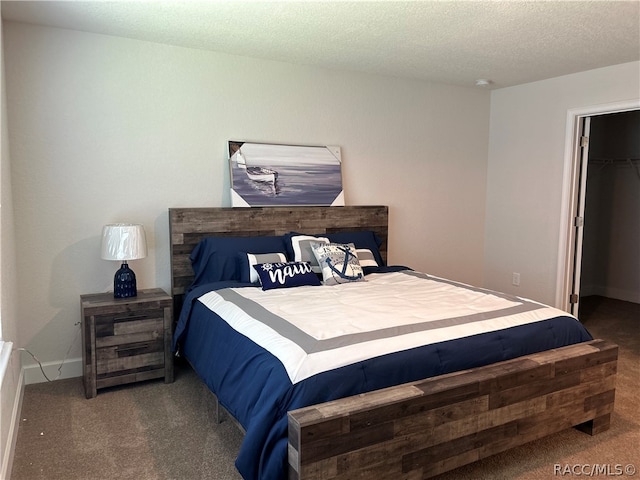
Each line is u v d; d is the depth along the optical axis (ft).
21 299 10.66
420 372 7.23
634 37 10.98
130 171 11.65
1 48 8.76
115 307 10.33
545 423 8.01
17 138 10.36
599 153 19.69
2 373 6.66
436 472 6.97
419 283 11.69
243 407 7.23
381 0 8.95
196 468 7.64
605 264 19.90
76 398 10.15
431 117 16.08
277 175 13.26
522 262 16.44
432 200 16.44
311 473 5.94
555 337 8.78
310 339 7.36
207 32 10.82
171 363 10.99
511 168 16.66
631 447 8.39
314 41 11.40
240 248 12.11
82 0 8.99
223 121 12.66
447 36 10.96
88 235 11.28
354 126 14.67
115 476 7.41
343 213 14.24
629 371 11.76
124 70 11.37
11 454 7.56
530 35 10.87
